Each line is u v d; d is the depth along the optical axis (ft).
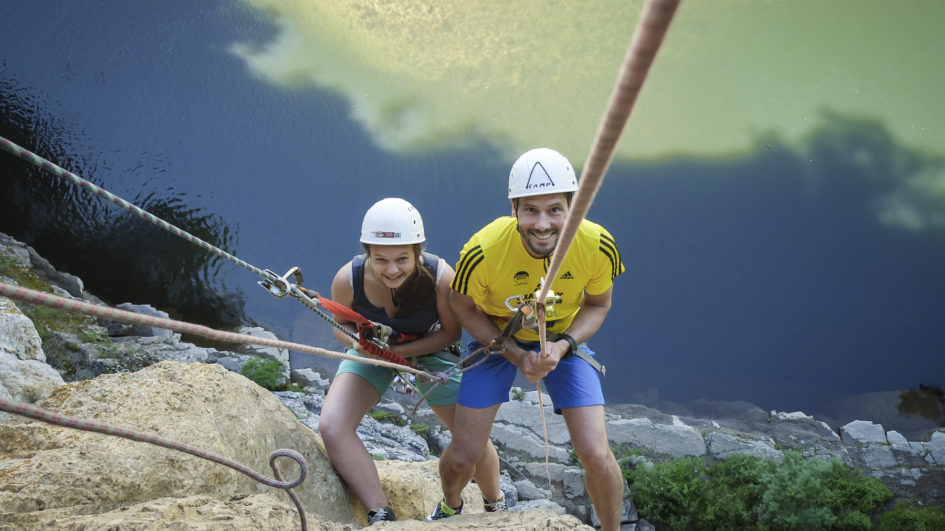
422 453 35.55
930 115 58.23
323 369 42.68
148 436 5.72
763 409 46.68
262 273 11.23
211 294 46.85
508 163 55.57
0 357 17.74
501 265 12.39
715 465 39.86
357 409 14.60
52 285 41.42
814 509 37.32
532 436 40.24
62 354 32.76
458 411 13.76
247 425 12.64
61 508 8.66
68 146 50.85
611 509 13.16
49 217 47.21
